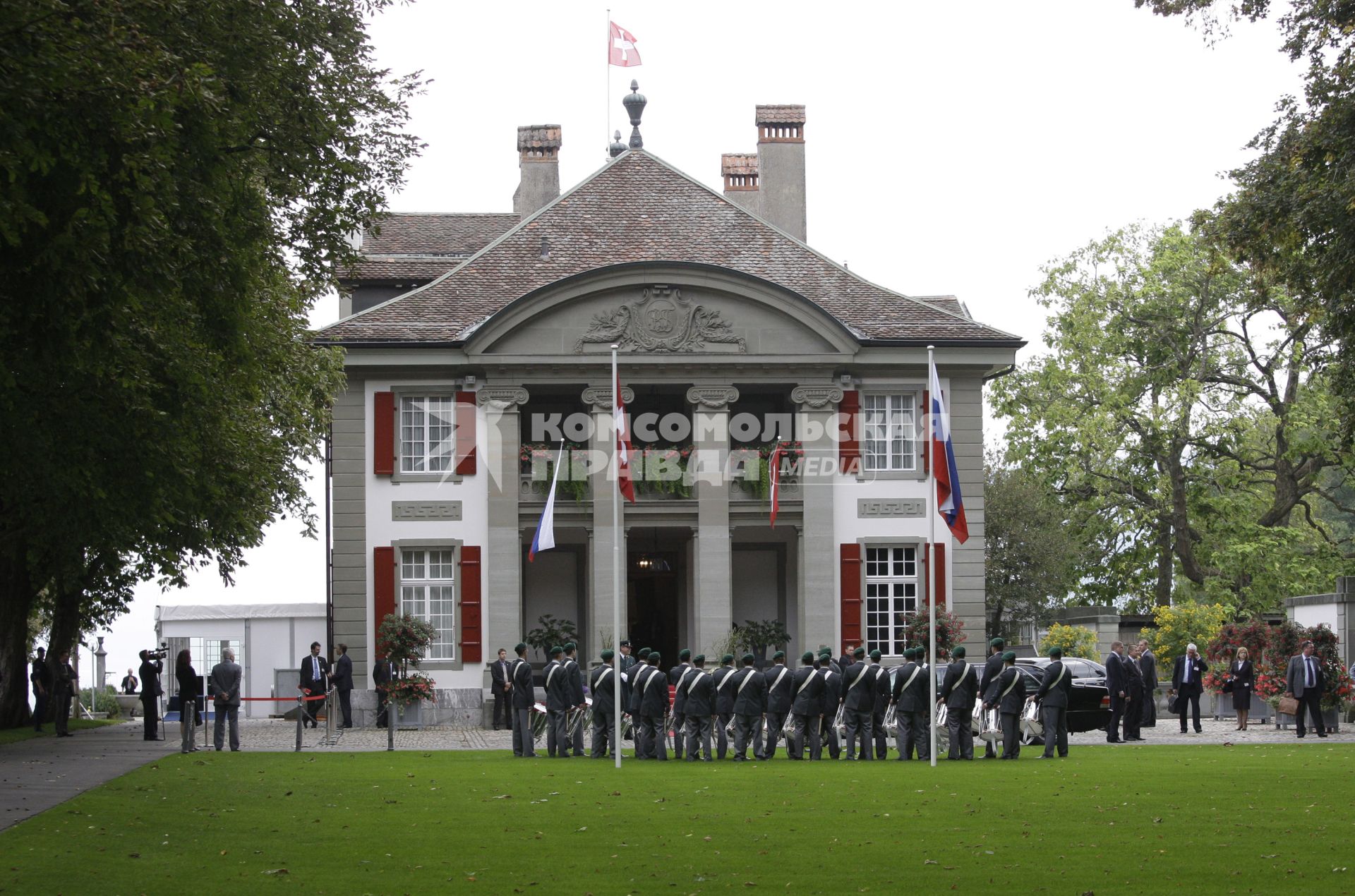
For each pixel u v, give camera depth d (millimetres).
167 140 18328
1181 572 62531
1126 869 14930
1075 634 48000
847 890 13906
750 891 13898
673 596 47875
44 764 26656
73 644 46594
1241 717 37594
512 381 43375
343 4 25391
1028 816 18875
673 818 18891
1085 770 24875
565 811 19766
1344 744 31344
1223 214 30125
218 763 27125
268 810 19906
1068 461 57000
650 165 48406
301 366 36250
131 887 14156
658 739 28750
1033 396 59156
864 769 25750
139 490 26562
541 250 46219
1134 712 33875
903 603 44438
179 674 33594
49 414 23609
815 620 43812
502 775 24797
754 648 44406
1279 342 56375
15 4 16172
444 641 43531
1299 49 28688
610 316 43438
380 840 17156
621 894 13758
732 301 43719
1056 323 58812
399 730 40375
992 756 28500
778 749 32531
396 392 43719
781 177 52875
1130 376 57500
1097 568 60250
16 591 40500
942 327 44875
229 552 38938
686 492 43844
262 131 23281
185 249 19984
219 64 21375
